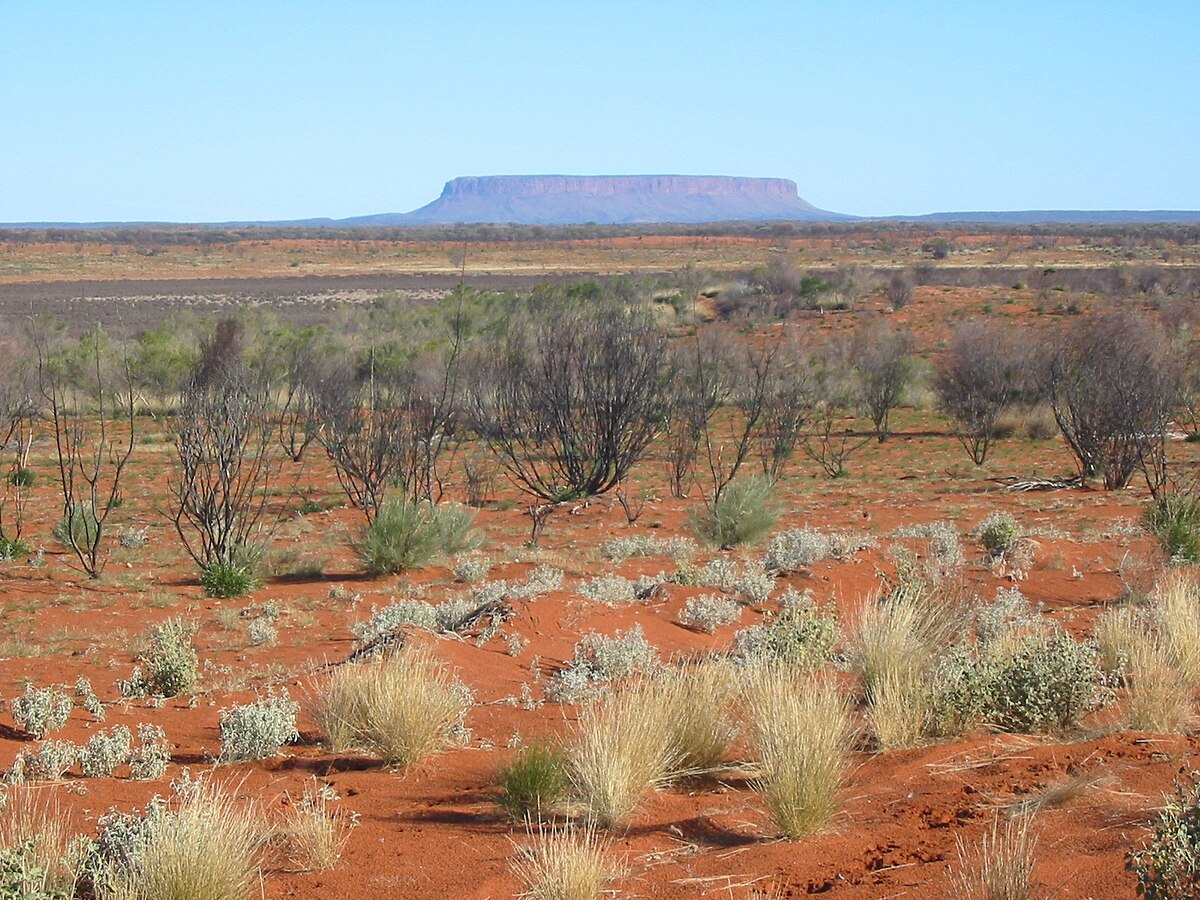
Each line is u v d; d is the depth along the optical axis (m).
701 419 29.12
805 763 4.99
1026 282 78.69
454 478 28.81
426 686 7.21
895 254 132.12
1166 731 5.99
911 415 42.03
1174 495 17.14
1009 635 8.19
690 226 194.00
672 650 10.45
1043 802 4.82
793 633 8.64
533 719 7.76
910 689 6.58
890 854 4.48
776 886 4.27
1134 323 30.11
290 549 19.17
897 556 14.12
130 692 9.25
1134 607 9.24
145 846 4.56
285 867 4.93
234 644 12.14
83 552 19.19
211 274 121.44
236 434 17.31
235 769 6.79
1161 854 3.57
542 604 11.30
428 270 123.81
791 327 51.56
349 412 24.80
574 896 4.19
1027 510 22.12
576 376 25.03
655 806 5.50
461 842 5.10
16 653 11.43
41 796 6.00
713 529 19.06
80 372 37.25
